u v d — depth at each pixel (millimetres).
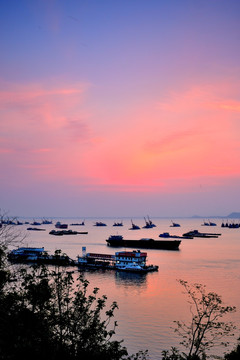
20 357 21312
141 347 57062
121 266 142500
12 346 21812
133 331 65250
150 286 109438
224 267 147500
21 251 150125
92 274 132250
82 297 26391
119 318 73875
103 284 112812
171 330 65562
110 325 69062
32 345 22031
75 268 146000
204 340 59062
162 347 56906
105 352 24688
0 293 24688
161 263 162750
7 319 23188
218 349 54875
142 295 96812
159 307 83188
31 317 23875
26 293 24906
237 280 117250
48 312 25438
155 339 60844
